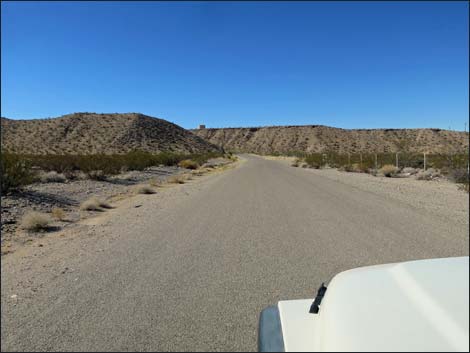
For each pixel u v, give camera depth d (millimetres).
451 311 1843
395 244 8117
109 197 17672
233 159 88312
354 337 1848
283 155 117562
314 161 44344
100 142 115500
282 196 16453
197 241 8742
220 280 6113
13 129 118125
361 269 2604
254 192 18250
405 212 12039
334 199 15180
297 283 5938
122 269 6730
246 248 8078
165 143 126625
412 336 1776
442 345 1697
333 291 2330
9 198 14305
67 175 24578
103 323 4664
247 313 4898
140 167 35938
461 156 30547
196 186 22609
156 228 10281
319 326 2201
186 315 4855
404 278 2230
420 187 19781
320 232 9438
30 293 5664
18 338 4344
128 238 9148
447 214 11609
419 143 135750
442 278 2127
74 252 7992
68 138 116250
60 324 4652
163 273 6480
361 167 34688
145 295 5516
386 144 147125
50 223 11062
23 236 9750
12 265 7172
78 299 5402
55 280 6215
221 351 4023
